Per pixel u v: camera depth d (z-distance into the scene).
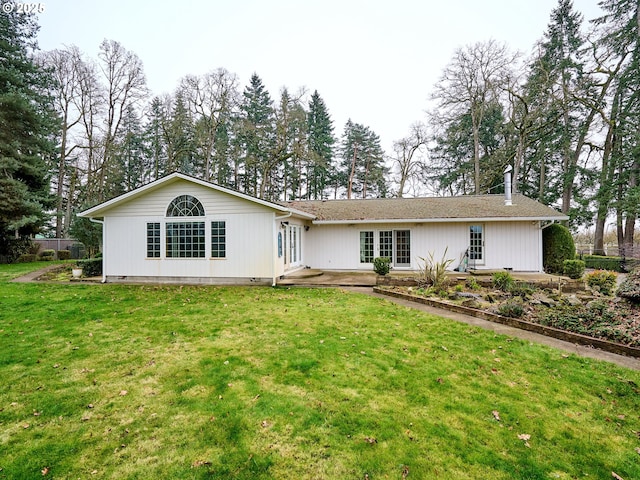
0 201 16.41
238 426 3.05
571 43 21.86
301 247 14.62
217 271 11.50
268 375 4.09
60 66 23.69
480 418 3.25
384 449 2.77
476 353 4.90
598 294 8.62
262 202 10.88
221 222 11.46
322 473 2.50
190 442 2.83
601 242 20.81
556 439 2.98
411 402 3.51
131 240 11.95
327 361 4.53
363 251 14.55
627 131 19.11
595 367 4.44
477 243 13.63
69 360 4.57
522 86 22.11
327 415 3.23
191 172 29.78
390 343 5.27
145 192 11.77
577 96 20.30
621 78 19.11
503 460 2.69
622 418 3.32
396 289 9.48
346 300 8.52
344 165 36.78
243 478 2.44
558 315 6.08
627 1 18.33
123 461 2.62
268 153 29.17
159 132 30.67
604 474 2.59
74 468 2.55
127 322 6.45
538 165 25.58
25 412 3.29
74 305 7.88
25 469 2.53
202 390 3.72
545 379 4.10
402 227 14.18
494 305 7.28
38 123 18.92
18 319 6.63
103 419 3.18
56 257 21.45
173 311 7.33
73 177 26.72
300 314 7.05
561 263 13.16
